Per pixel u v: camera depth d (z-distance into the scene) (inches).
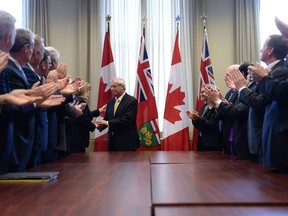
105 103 195.3
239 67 103.3
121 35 211.2
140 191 43.4
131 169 69.8
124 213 31.8
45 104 70.2
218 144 140.8
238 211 32.3
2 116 59.8
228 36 215.0
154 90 204.5
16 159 66.8
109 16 200.7
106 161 90.9
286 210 32.6
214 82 193.3
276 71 67.3
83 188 46.0
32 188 46.3
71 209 33.4
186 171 65.1
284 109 63.9
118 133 162.1
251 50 207.6
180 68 193.6
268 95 63.6
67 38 215.5
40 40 84.0
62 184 49.7
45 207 34.4
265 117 68.7
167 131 188.9
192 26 209.8
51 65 101.0
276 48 76.4
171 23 210.8
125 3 212.5
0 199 38.8
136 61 210.5
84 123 150.5
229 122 114.7
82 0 212.5
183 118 189.3
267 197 38.3
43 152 85.9
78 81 108.3
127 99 165.6
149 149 188.5
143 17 211.0
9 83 67.2
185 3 210.7
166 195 40.2
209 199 37.4
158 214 31.3
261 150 80.3
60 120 101.7
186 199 37.6
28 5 209.8
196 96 206.7
